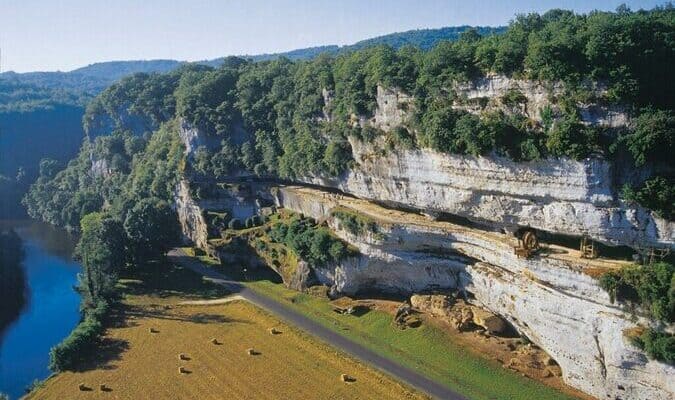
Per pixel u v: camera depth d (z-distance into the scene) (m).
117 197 176.38
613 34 79.12
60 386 92.56
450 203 98.56
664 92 78.50
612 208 78.62
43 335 115.94
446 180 97.56
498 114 88.38
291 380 90.69
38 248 172.12
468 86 93.31
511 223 91.44
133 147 197.12
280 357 97.88
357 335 103.25
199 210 152.25
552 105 81.81
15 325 120.94
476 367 88.44
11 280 145.00
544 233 89.12
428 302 103.94
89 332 105.25
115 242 136.00
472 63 92.56
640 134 74.00
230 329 109.69
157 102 195.50
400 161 105.25
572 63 80.19
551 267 82.19
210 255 147.25
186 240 159.12
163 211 148.50
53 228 194.75
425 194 102.94
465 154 91.69
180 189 158.25
